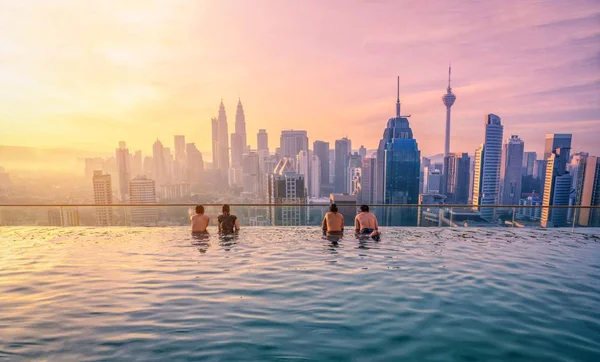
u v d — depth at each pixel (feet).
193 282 16.16
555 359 9.42
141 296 14.29
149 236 28.45
